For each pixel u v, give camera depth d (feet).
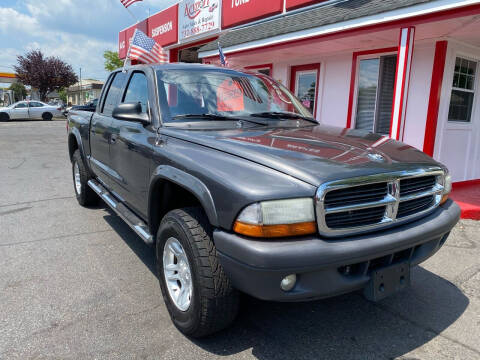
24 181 24.52
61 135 56.18
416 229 7.90
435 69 19.80
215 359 7.77
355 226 7.21
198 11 40.83
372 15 17.53
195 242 7.68
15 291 10.36
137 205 11.17
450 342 8.44
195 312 7.78
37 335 8.44
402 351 8.12
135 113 10.50
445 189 9.16
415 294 10.59
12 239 14.20
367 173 7.26
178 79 11.26
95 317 9.18
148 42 21.75
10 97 159.53
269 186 6.77
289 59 28.91
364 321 9.25
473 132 23.00
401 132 17.98
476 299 10.33
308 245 6.67
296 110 12.59
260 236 6.63
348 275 7.27
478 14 14.23
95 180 16.60
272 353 8.00
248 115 11.16
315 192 6.75
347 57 24.50
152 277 11.30
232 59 30.25
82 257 12.67
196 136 8.93
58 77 150.20
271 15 30.83
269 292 6.68
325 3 25.79
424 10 15.48
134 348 8.06
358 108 24.45
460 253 13.37
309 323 9.14
